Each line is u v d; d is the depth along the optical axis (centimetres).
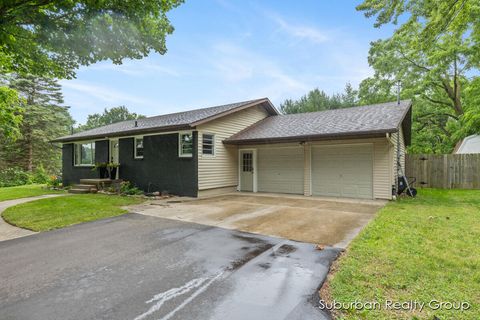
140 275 325
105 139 1330
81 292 285
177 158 1045
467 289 273
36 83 2509
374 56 1966
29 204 821
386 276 302
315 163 1041
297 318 232
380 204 806
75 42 567
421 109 1864
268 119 1407
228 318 234
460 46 1464
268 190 1155
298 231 509
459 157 1191
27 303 264
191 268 344
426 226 518
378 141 904
